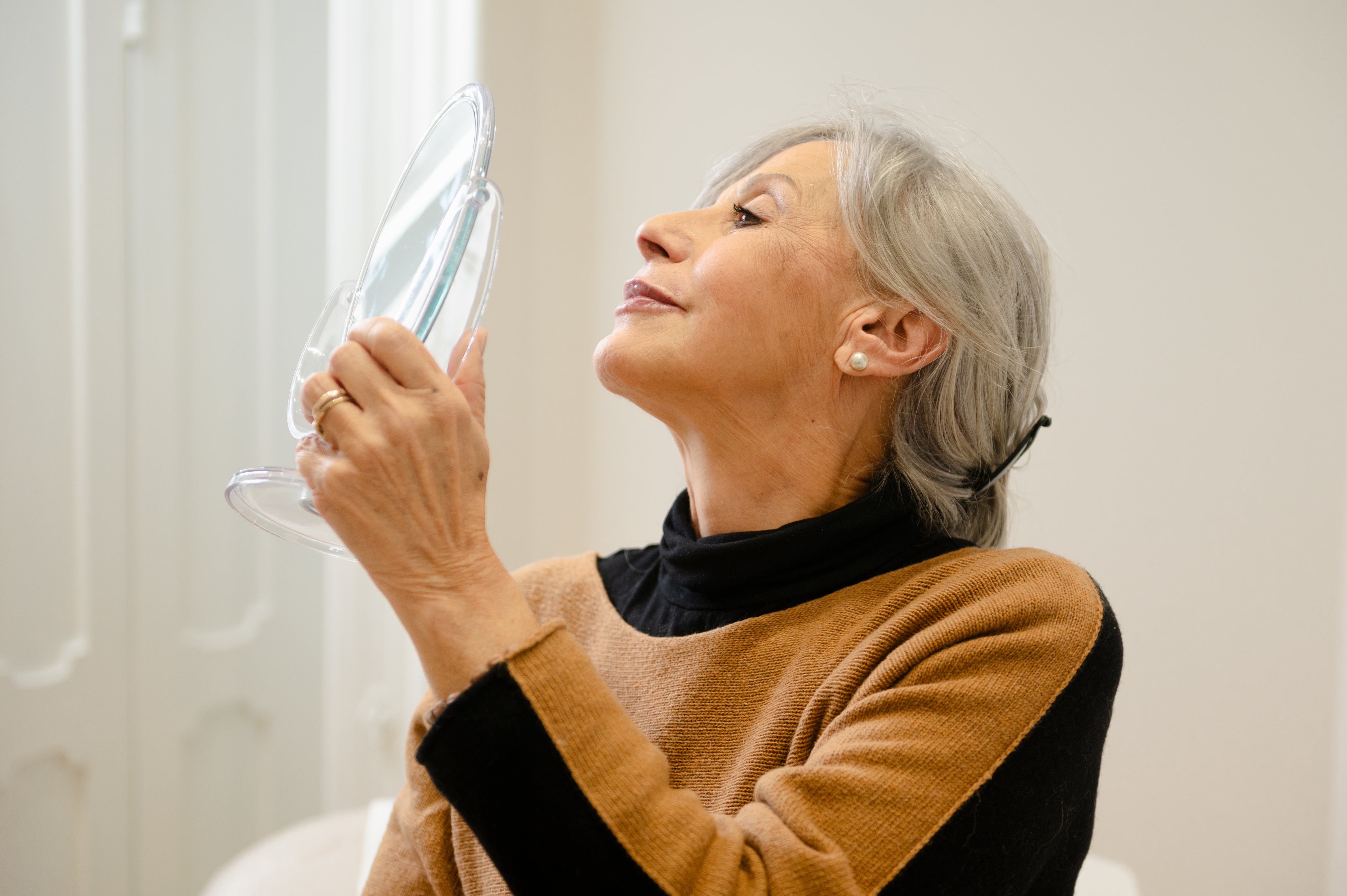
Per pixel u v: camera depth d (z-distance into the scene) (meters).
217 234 2.10
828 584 0.85
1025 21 1.65
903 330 0.89
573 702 0.62
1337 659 1.48
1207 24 1.51
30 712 1.83
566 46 2.09
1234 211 1.51
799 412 0.88
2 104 1.70
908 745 0.67
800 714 0.79
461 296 0.71
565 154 2.11
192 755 2.18
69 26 1.78
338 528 0.64
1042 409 1.01
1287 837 1.52
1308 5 1.44
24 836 1.86
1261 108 1.49
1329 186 1.45
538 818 0.60
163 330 2.01
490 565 0.66
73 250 1.82
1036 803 0.68
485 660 0.63
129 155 1.93
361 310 0.76
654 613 0.93
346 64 1.98
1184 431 1.56
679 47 1.98
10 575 1.79
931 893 0.64
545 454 2.16
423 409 0.63
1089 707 0.72
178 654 2.10
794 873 0.62
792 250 0.85
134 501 1.99
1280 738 1.52
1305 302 1.48
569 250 2.12
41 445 1.81
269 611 2.28
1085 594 0.76
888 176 0.86
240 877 1.37
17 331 1.76
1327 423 1.47
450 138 0.75
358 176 1.99
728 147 1.94
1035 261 0.95
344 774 2.11
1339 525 1.47
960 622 0.73
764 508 0.91
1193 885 1.59
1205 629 1.57
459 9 1.94
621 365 0.86
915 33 1.74
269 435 2.22
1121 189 1.59
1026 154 1.66
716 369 0.85
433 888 0.94
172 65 1.99
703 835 0.63
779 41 1.87
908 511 0.88
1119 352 1.60
